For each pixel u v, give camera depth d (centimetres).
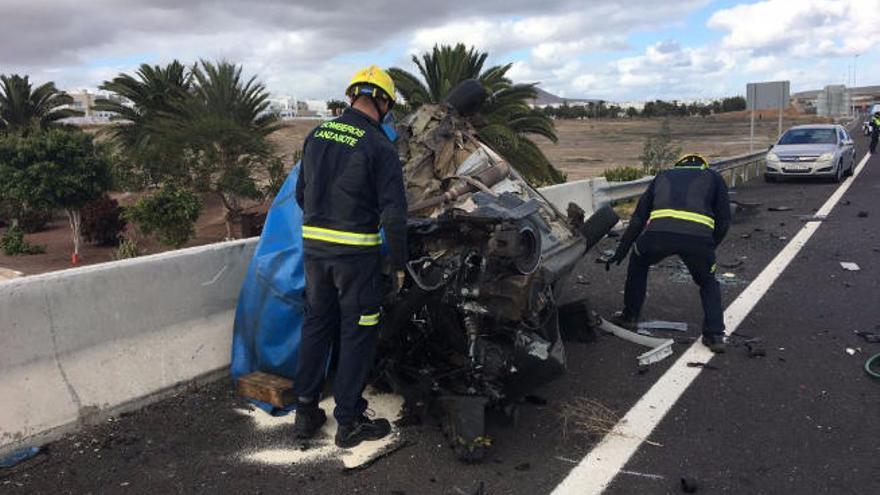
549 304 444
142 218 1367
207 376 464
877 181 1805
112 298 411
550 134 1642
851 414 423
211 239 1638
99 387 402
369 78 382
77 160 1500
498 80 1583
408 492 338
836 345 547
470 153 537
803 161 1789
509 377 409
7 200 1741
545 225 490
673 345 552
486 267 388
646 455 375
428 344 437
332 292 389
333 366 469
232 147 1603
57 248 1680
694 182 561
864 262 833
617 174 1814
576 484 345
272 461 368
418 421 412
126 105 2214
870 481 346
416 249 418
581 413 427
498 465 364
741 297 688
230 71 1967
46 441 375
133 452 373
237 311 464
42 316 378
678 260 856
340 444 383
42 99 2755
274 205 470
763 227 1111
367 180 371
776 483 345
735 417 421
